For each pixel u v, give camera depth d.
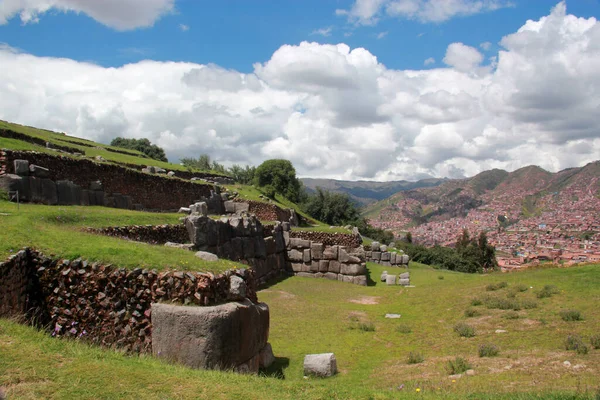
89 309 10.05
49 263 10.46
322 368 10.92
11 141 22.73
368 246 40.69
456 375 10.11
